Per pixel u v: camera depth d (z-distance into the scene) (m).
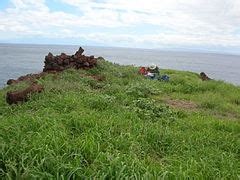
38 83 12.73
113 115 8.93
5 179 5.19
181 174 5.53
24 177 5.03
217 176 5.97
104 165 5.44
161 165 6.10
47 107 9.60
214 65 130.38
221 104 12.84
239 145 8.06
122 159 5.77
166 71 21.38
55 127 6.98
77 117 7.96
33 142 5.95
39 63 74.38
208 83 16.78
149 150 7.34
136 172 5.34
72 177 5.18
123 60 125.06
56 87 12.09
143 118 9.65
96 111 9.41
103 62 18.12
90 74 15.89
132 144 6.86
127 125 8.32
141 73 17.81
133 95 12.82
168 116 10.16
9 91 11.94
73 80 13.96
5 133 6.62
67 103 9.91
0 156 5.57
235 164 6.66
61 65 15.91
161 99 13.11
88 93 11.77
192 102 13.29
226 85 17.47
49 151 5.59
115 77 15.84
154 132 7.90
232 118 11.45
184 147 7.52
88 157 5.91
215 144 8.09
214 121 10.01
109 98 10.81
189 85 15.93
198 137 8.33
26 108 10.02
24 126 7.16
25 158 5.39
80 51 16.98
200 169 6.13
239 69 106.25
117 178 5.12
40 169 5.21
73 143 6.20
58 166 5.27
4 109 10.27
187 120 10.07
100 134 6.96
